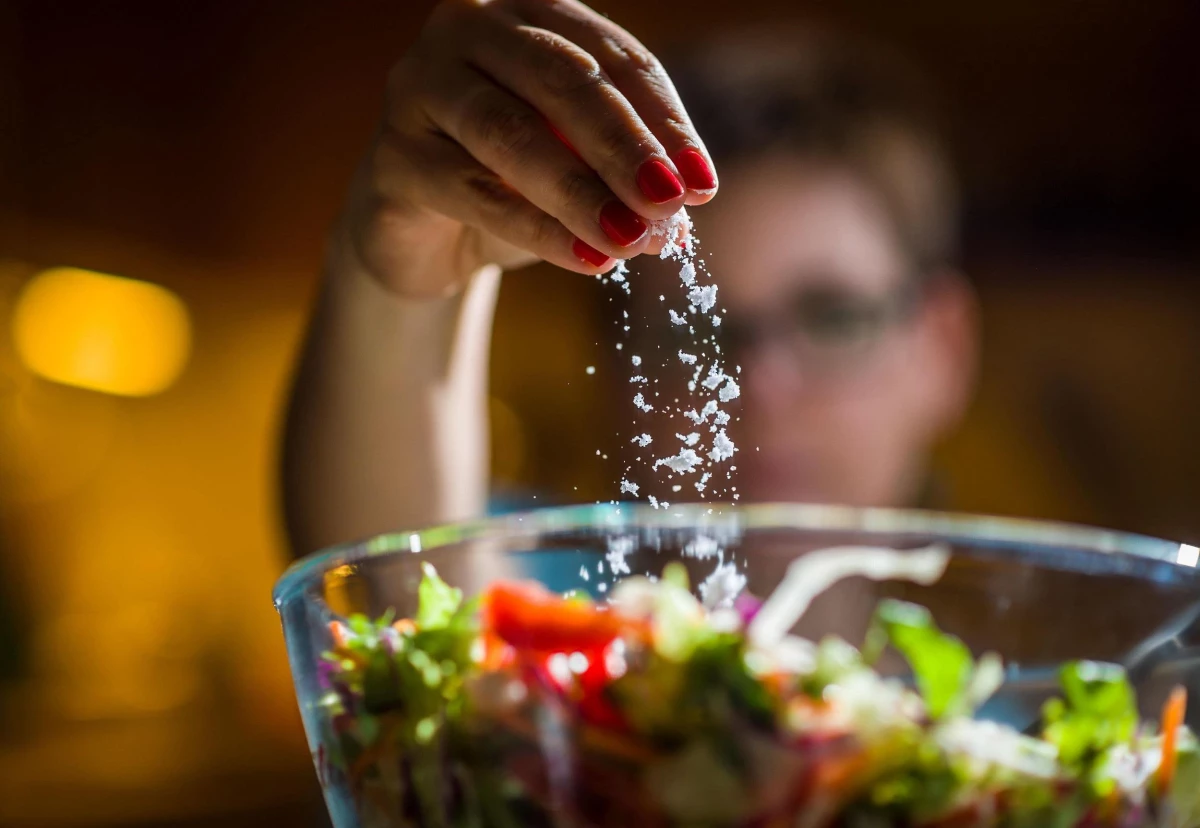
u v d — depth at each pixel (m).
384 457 0.80
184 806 2.21
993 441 2.31
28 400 2.46
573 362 2.25
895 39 2.38
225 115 2.60
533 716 0.40
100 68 2.56
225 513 2.59
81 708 2.33
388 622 0.45
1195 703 0.45
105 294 2.53
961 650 0.41
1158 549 0.48
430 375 0.79
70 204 2.57
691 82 1.17
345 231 0.71
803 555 0.50
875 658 0.43
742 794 0.39
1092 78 2.35
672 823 0.39
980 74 2.38
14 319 2.48
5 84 2.53
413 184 0.55
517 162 0.49
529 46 0.50
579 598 0.47
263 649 2.53
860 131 1.15
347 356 0.77
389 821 0.43
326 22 2.59
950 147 2.37
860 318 1.15
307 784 2.30
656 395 0.51
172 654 2.45
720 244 1.14
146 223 2.60
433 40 0.54
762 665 0.41
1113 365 2.32
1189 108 2.32
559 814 0.40
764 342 1.15
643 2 2.37
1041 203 2.36
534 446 2.24
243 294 2.63
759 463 1.16
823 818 0.39
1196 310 2.30
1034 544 0.48
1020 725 0.43
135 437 2.55
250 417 2.62
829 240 1.13
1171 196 2.33
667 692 0.40
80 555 2.48
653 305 0.54
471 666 0.42
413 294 0.68
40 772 2.19
